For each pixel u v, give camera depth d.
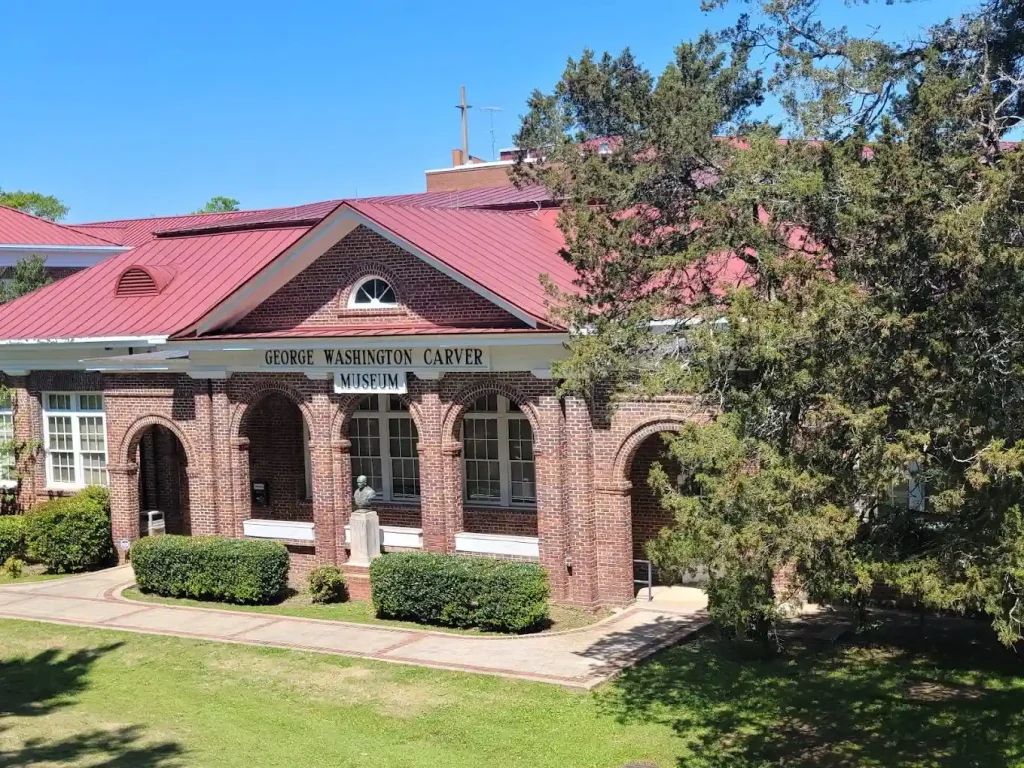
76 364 28.73
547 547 21.11
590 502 20.86
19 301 31.31
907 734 14.25
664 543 13.45
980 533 11.01
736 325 11.79
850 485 11.55
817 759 13.66
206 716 15.84
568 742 14.45
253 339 23.33
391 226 21.98
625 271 15.16
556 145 17.67
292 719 15.61
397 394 22.45
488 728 15.01
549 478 20.97
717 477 11.91
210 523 24.94
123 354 28.00
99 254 42.44
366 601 22.27
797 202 13.02
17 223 41.94
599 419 20.70
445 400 22.08
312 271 23.41
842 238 12.73
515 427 24.52
